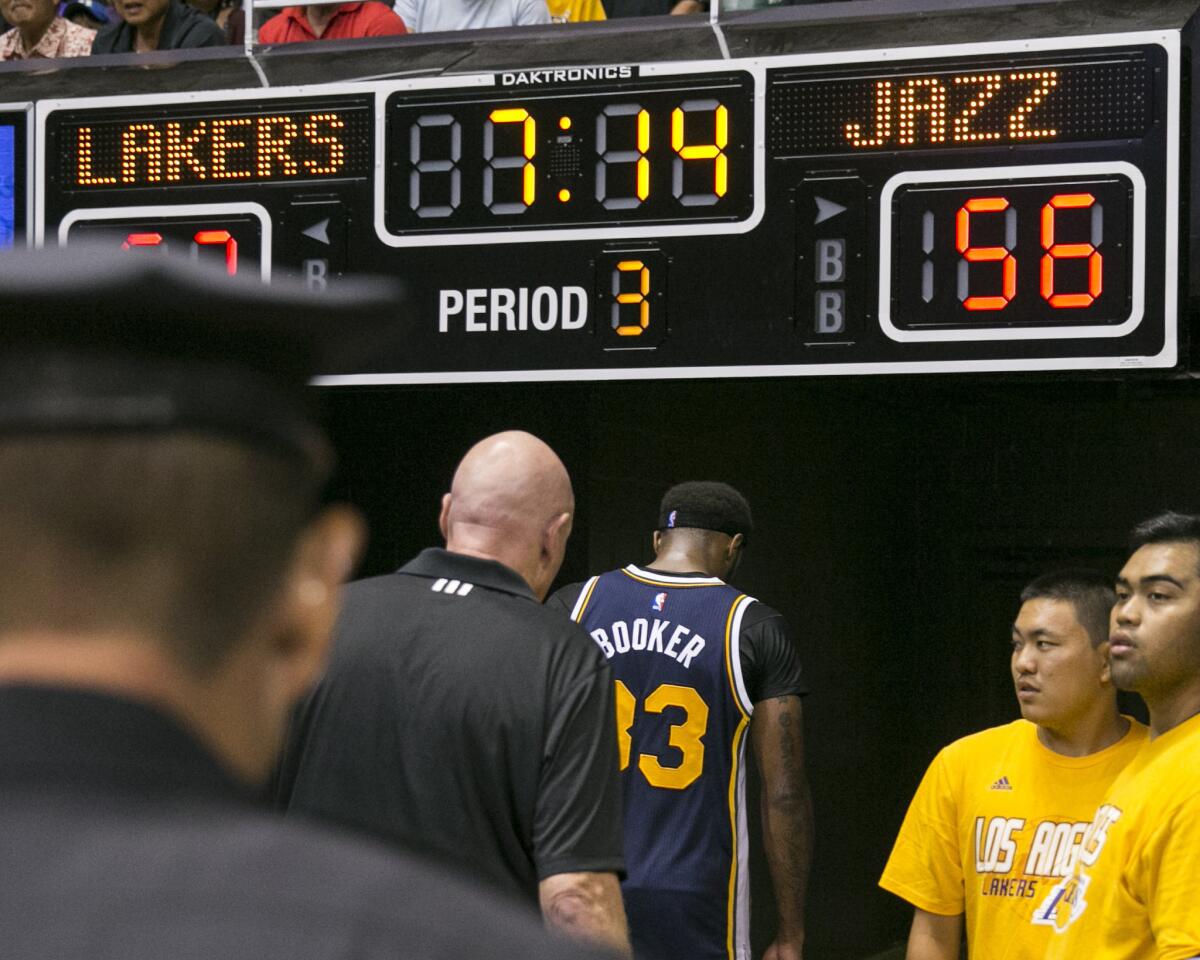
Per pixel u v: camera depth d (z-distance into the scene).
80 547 1.10
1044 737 5.39
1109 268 6.67
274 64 7.72
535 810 4.15
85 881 1.03
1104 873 4.63
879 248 6.90
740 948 6.30
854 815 12.26
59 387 1.09
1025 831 5.36
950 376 6.97
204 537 1.12
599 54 7.30
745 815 6.32
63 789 1.07
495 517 4.48
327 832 1.15
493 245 7.31
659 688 6.27
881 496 12.90
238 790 1.13
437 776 4.17
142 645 1.11
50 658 1.10
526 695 4.18
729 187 7.05
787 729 6.30
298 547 1.20
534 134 7.27
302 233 7.55
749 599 6.36
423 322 7.39
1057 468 13.32
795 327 6.98
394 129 7.44
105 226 7.81
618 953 1.14
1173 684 4.64
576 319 7.21
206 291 1.11
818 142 6.97
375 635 4.28
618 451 9.29
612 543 9.20
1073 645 5.27
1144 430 13.11
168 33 9.71
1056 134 6.74
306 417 1.19
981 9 6.91
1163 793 4.46
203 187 7.68
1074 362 6.70
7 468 1.09
